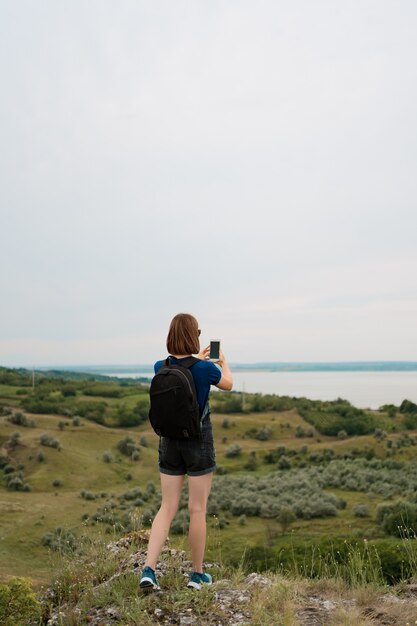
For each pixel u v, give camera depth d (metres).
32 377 187.38
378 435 110.62
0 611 3.88
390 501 60.34
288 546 11.94
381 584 5.01
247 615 3.95
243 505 59.94
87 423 125.12
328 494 64.62
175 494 4.17
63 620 4.10
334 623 3.85
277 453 104.94
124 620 3.89
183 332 4.11
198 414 3.97
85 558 5.25
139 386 189.50
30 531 54.56
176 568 4.92
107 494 79.81
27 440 102.50
